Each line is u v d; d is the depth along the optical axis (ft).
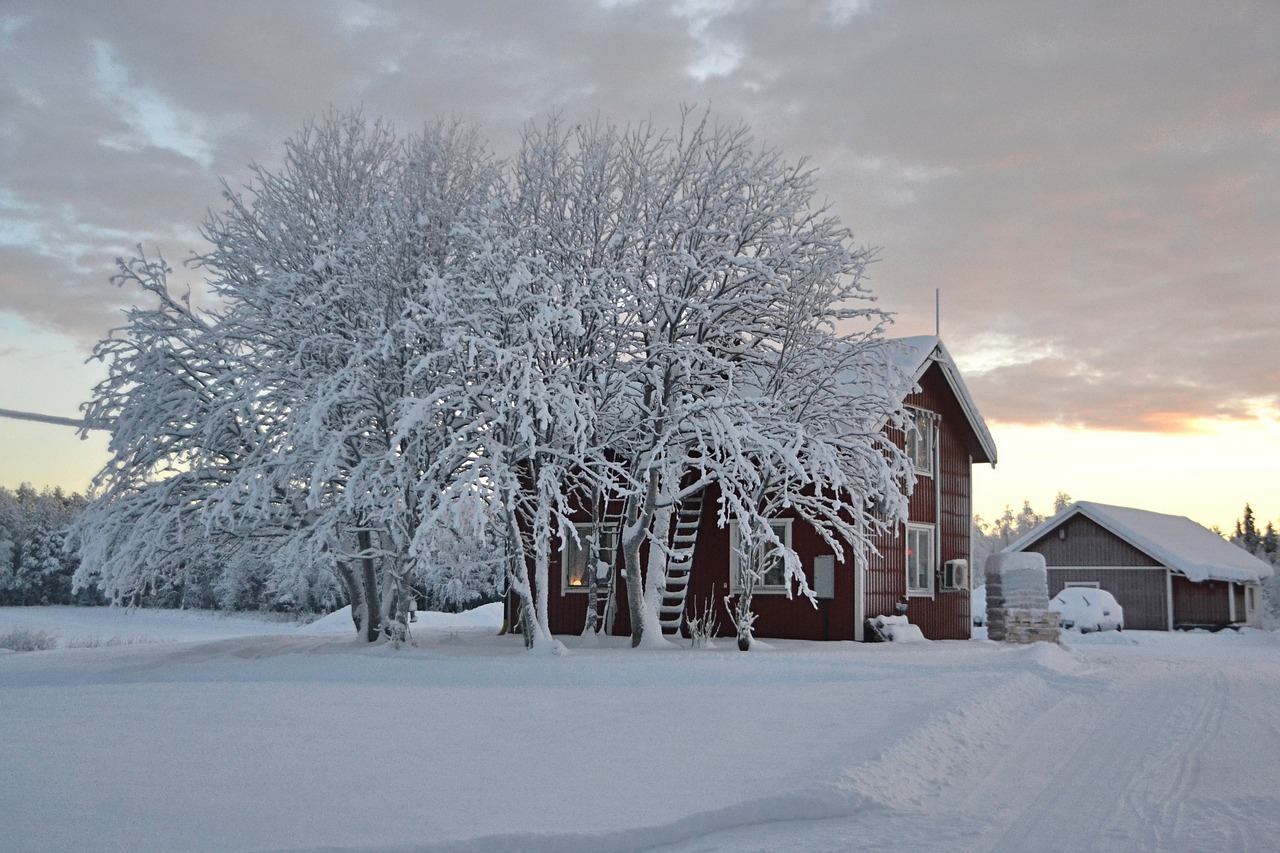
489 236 68.03
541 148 74.18
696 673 52.90
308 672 58.29
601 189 72.95
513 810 24.77
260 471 66.69
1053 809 26.61
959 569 97.04
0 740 33.30
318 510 72.08
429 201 73.77
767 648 72.02
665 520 76.84
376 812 24.40
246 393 68.49
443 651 67.87
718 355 74.13
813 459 66.03
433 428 69.67
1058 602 134.10
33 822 23.16
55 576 243.19
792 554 65.16
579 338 71.05
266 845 21.61
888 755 30.53
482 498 64.23
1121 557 152.25
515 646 74.69
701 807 25.16
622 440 74.74
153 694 45.73
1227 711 44.24
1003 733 37.27
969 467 104.01
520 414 64.13
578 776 28.45
